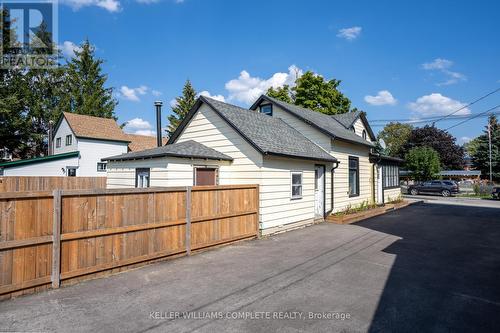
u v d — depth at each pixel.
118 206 5.82
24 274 4.66
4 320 3.88
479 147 43.50
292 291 4.94
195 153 9.93
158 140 15.28
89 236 5.38
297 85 34.31
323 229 10.66
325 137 13.38
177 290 4.94
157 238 6.45
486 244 8.41
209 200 7.61
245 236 8.66
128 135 31.11
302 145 12.30
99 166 24.80
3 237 4.46
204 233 7.47
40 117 35.56
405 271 6.02
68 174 22.86
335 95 31.28
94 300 4.52
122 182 11.54
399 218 13.39
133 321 3.90
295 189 11.02
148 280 5.39
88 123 26.06
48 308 4.23
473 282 5.41
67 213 5.15
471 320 3.98
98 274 5.52
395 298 4.68
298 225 10.88
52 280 4.93
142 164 10.47
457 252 7.52
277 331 3.68
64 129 26.56
